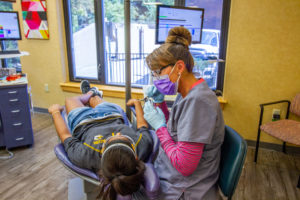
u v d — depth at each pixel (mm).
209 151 928
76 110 1757
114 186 874
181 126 849
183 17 2553
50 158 2414
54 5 3078
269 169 2283
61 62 3299
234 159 933
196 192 946
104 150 1010
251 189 1990
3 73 2680
